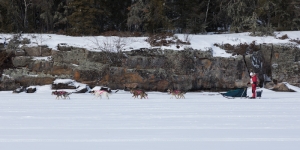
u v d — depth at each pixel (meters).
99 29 89.38
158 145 19.00
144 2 89.12
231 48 77.25
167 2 93.31
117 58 72.56
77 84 68.81
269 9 90.06
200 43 77.44
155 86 71.56
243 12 91.06
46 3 88.00
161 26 88.81
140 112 32.69
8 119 28.11
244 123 25.75
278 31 88.19
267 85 74.00
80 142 19.72
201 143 19.42
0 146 18.84
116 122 26.41
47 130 23.20
